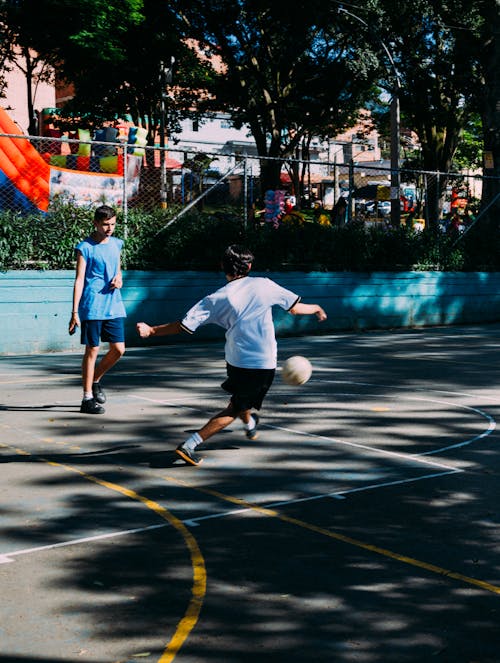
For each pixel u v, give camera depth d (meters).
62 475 6.49
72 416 8.76
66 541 5.01
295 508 5.73
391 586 4.36
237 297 6.47
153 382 11.20
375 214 30.30
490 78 25.25
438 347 15.66
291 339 17.27
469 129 49.31
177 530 5.23
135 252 16.28
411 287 20.41
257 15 35.09
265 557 4.77
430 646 3.69
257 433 7.36
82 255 8.69
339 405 9.55
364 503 5.86
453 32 33.06
